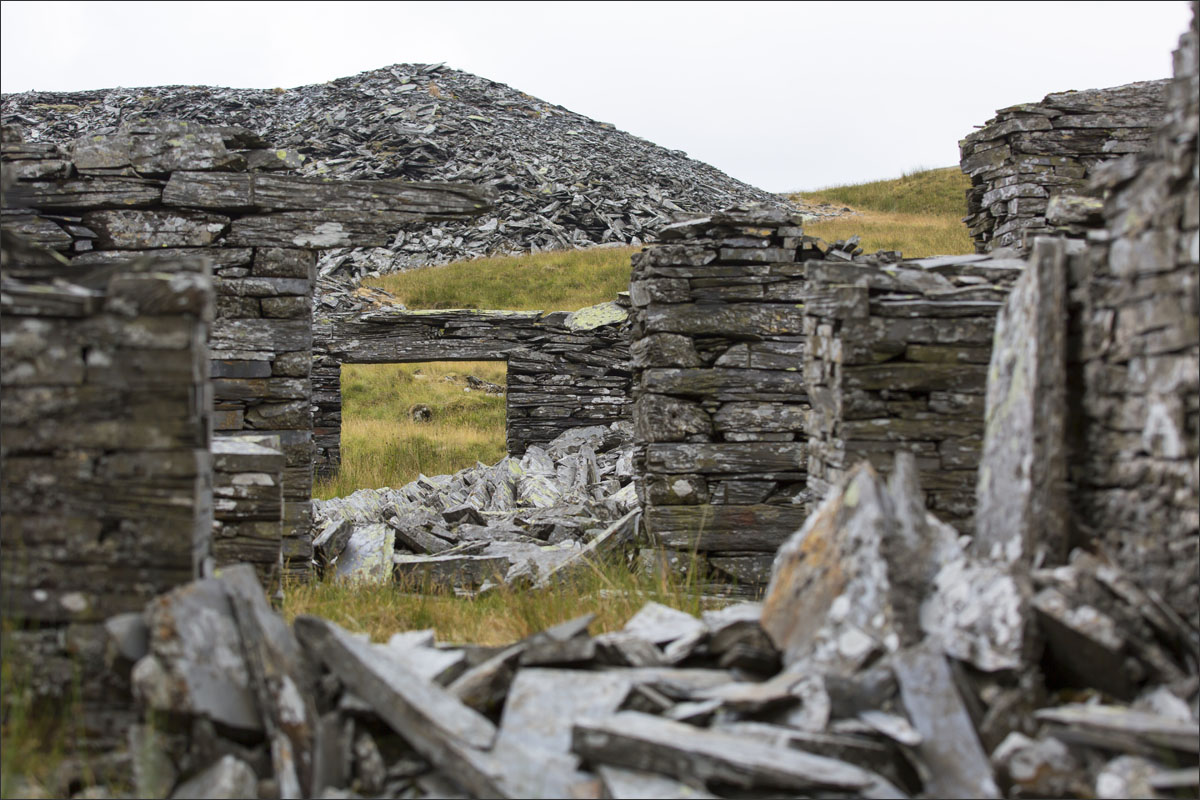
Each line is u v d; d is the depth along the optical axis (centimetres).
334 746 412
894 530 457
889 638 421
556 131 5903
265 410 883
